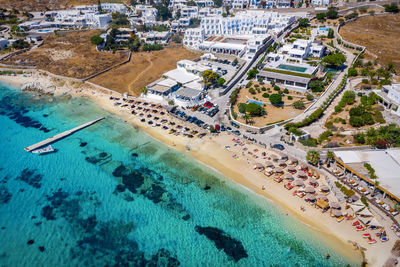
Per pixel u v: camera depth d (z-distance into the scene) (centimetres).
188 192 8562
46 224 7712
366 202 7606
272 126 10869
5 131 11600
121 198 8419
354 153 8769
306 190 7994
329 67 15175
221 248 7006
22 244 7212
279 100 11956
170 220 7731
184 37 19812
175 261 6762
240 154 9819
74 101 13838
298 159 9156
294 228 7319
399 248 6544
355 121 10219
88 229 7569
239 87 13825
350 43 17438
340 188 8106
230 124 11338
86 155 10175
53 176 9288
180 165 9588
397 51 16175
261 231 7344
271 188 8462
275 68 14562
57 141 10931
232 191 8500
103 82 15325
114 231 7488
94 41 19162
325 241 6950
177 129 11344
